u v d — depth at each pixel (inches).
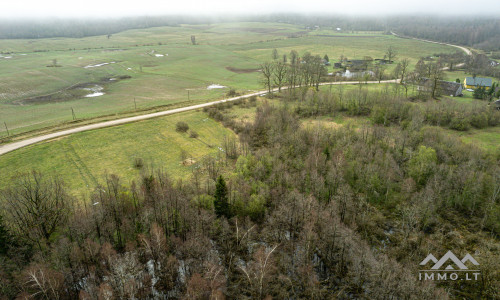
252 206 3100.4
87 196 3420.3
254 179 3545.8
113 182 3292.3
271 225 3029.0
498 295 2353.6
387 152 4047.7
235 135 5113.2
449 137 4271.7
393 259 2613.2
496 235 3002.0
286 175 3540.8
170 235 2920.8
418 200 3211.1
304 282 2534.5
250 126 5002.5
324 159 3836.1
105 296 2117.4
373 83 7864.2
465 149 3941.9
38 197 2815.0
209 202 3132.4
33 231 2650.1
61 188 3196.4
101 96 7337.6
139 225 2913.4
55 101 6943.9
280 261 2726.4
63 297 2306.8
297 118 5433.1
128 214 2994.6
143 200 3122.5
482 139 4559.5
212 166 4062.5
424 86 6441.9
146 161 4234.7
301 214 3019.2
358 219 3161.9
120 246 2812.5
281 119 5036.9
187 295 2233.0
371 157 3878.0
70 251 2475.4
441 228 3102.9
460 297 2399.1
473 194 3289.9
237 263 2711.6
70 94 7500.0
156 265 2559.1
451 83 6840.6
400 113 5177.2
